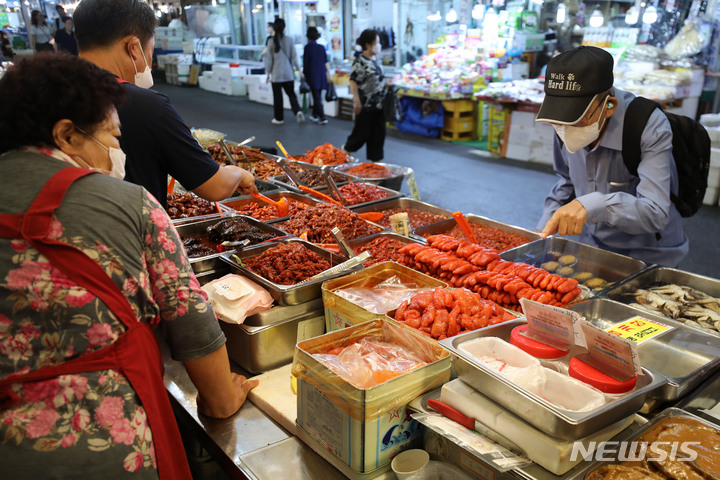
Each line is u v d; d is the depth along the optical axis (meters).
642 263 2.08
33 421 1.02
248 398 1.62
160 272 1.20
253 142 8.84
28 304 1.01
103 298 1.06
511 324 1.45
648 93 6.44
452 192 6.37
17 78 1.07
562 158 2.47
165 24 17.28
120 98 1.21
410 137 9.58
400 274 1.93
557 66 1.90
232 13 15.88
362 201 3.13
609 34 7.61
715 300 1.84
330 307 1.73
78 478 1.05
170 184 2.97
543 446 1.09
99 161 1.20
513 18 8.90
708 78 7.21
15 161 1.08
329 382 1.28
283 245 2.09
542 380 1.18
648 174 2.01
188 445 1.67
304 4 13.49
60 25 12.05
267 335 1.72
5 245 1.01
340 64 12.84
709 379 1.39
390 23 11.63
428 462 1.25
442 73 9.01
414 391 1.29
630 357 1.13
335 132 9.74
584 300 1.79
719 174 5.84
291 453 1.39
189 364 1.36
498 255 2.01
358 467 1.26
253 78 13.04
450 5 10.60
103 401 1.07
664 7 7.61
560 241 2.31
